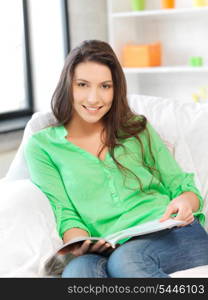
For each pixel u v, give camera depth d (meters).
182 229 1.54
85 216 1.60
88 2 3.49
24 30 3.33
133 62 3.60
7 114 3.26
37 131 1.86
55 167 1.69
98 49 1.64
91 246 1.44
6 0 3.22
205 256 1.50
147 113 1.97
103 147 1.69
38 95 3.42
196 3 3.38
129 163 1.68
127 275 1.34
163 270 1.45
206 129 1.88
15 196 1.58
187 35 3.73
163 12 3.42
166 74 3.81
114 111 1.71
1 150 2.88
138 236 1.51
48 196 1.65
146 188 1.67
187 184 1.69
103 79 1.62
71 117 1.72
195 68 3.37
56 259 1.47
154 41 3.85
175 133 1.89
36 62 3.38
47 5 3.31
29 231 1.51
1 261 1.44
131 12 3.52
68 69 1.65
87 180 1.63
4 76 3.28
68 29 3.33
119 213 1.60
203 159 1.84
